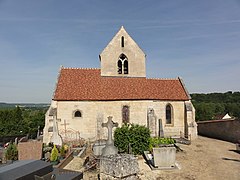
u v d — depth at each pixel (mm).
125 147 18297
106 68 28562
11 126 40125
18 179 7695
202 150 21016
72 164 16750
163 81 29875
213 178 13734
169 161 15406
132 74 29125
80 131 25016
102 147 19297
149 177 13844
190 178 13727
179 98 27719
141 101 26703
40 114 47594
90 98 25391
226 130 26188
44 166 9055
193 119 27156
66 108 24906
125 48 29219
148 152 18078
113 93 26484
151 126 26016
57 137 23469
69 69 28453
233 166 16078
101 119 25266
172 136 27234
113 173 10898
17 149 17281
